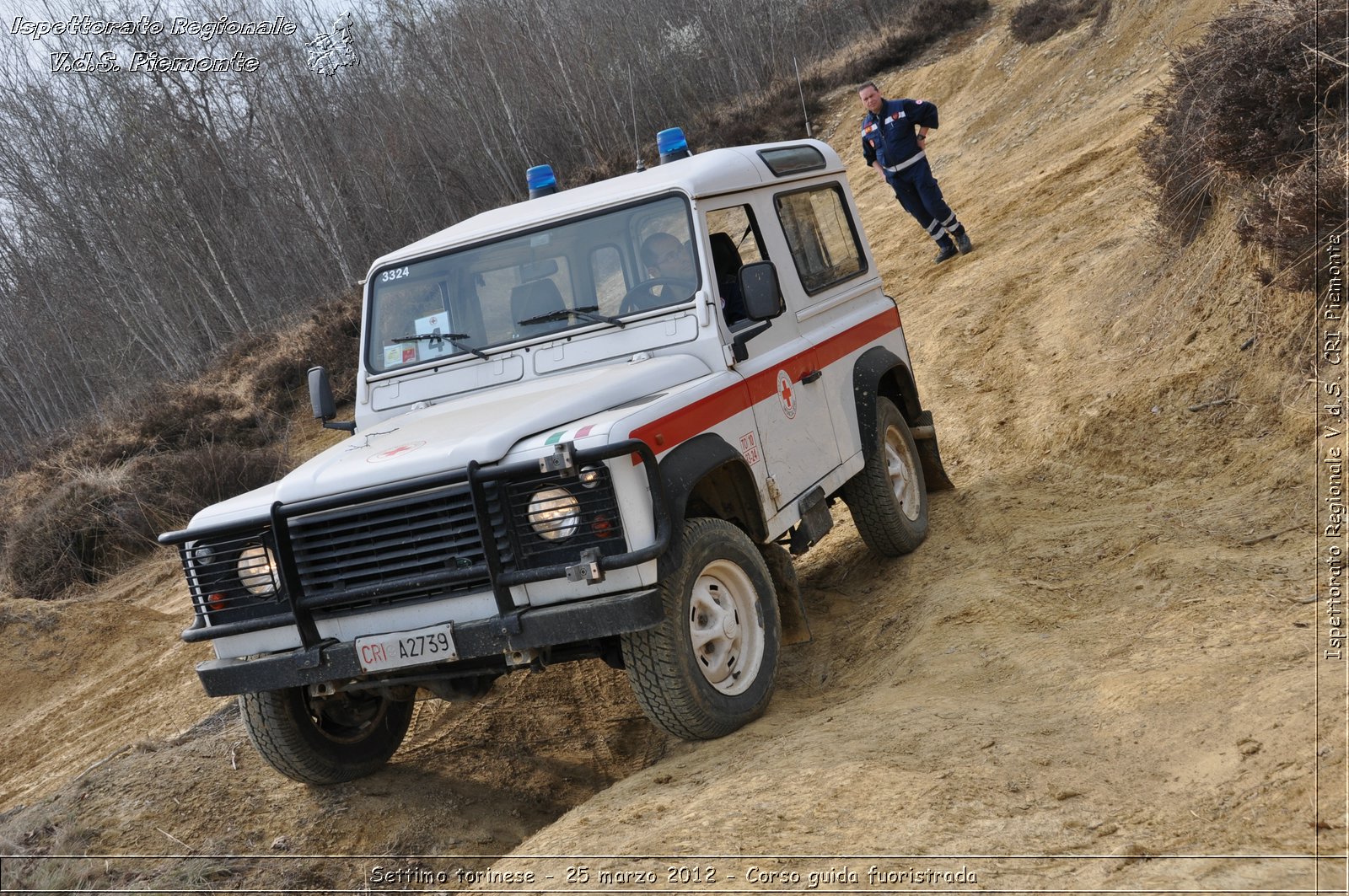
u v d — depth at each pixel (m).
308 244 33.25
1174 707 4.05
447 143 34.34
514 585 4.41
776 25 35.41
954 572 6.43
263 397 21.22
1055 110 19.09
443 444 4.58
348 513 4.54
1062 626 5.29
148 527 16.36
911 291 14.27
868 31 33.53
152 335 35.53
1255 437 6.77
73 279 35.66
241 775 5.77
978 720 4.33
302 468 5.00
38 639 11.73
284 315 31.14
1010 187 16.31
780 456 5.61
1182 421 7.46
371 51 35.22
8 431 35.81
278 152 31.95
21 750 9.61
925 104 14.06
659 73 34.78
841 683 5.59
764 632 5.12
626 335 5.41
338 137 33.41
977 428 9.32
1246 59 7.92
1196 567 5.44
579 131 33.16
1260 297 7.47
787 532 5.94
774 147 6.73
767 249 6.09
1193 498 6.48
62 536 15.89
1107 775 3.71
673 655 4.55
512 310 5.68
